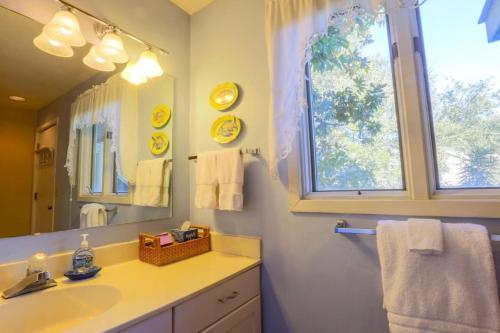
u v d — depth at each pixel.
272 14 1.27
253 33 1.51
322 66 1.29
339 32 1.18
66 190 1.17
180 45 1.74
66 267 1.11
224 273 1.14
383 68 1.14
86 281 1.05
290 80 1.17
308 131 1.31
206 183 1.43
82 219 1.21
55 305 0.95
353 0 1.02
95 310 0.99
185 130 1.73
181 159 1.69
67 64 1.21
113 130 1.36
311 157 1.30
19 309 0.88
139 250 1.35
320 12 1.11
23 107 1.08
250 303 1.25
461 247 0.82
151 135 1.53
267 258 1.35
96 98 1.31
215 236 1.52
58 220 1.13
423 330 0.83
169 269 1.20
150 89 1.55
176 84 1.70
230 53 1.59
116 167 1.36
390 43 1.13
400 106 1.08
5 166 1.02
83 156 1.24
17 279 0.98
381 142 1.14
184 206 1.68
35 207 1.08
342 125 1.24
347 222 1.13
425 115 1.03
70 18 1.07
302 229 1.25
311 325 1.20
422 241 0.85
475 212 0.89
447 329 0.81
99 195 1.28
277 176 1.23
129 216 1.39
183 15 1.78
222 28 1.64
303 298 1.23
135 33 1.47
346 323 1.12
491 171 0.95
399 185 1.09
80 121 1.24
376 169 1.15
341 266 1.14
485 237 0.81
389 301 0.88
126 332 0.75
